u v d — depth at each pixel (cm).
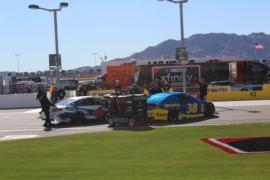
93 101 2855
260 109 3297
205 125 2405
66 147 1798
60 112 2733
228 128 2211
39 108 4438
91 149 1727
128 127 2498
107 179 1155
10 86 5669
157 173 1220
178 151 1617
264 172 1202
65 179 1171
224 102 4234
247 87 4712
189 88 5325
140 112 2533
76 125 2758
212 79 5709
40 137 2198
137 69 5659
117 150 1683
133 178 1154
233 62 5731
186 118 2783
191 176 1159
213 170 1247
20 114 3666
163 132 2153
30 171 1320
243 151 1583
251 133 2028
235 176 1147
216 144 1747
